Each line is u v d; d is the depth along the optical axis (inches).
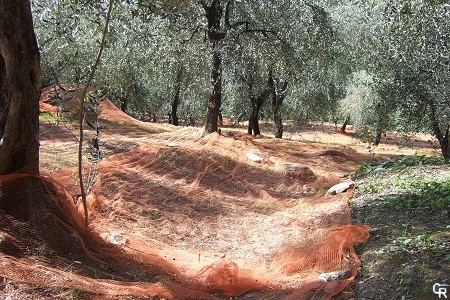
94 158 291.3
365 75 803.4
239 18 551.2
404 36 385.7
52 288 160.9
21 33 194.9
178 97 802.8
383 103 545.3
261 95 717.9
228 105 827.4
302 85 682.2
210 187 344.5
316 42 575.2
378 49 549.0
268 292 173.2
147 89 830.5
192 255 218.8
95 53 420.5
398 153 680.4
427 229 199.2
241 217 278.4
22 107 199.5
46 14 288.7
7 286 158.2
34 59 200.5
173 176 361.7
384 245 189.6
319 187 349.1
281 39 541.3
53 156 398.6
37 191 198.7
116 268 191.8
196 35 540.4
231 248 233.3
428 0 311.6
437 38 368.8
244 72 525.0
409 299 152.1
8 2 190.2
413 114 506.9
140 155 413.4
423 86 466.3
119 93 757.3
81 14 267.9
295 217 259.4
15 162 202.1
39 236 188.4
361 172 355.6
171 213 283.0
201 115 805.9
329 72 749.3
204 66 517.0
